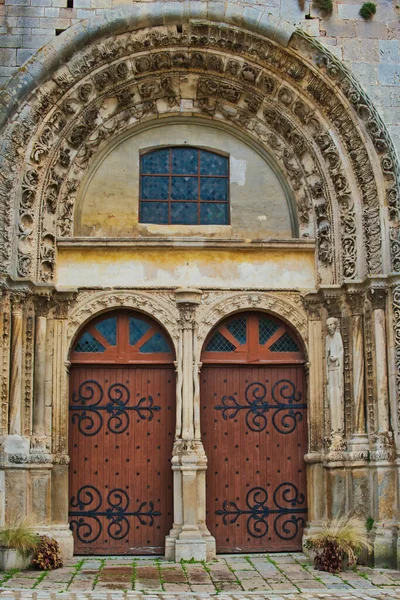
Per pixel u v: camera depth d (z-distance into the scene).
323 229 13.89
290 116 14.17
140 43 13.66
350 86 13.56
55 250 13.58
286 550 13.45
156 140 14.50
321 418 13.61
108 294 13.65
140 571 11.88
